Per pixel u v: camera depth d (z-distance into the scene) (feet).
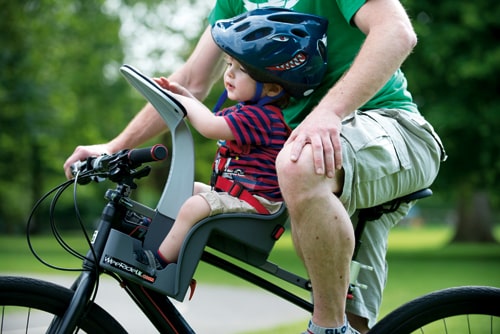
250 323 22.38
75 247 69.15
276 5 9.02
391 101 9.04
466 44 53.42
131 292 7.91
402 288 32.89
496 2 52.54
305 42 8.17
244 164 8.05
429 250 75.10
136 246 7.61
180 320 8.03
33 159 94.12
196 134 69.92
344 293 7.68
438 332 8.89
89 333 7.72
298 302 8.20
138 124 9.30
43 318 8.63
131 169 7.77
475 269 47.42
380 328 8.48
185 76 9.83
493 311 8.54
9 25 69.92
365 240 8.91
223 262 8.07
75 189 7.77
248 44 8.05
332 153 7.34
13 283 7.47
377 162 8.07
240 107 8.44
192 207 7.70
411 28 8.08
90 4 79.20
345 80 7.73
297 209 7.34
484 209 91.30
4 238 99.09
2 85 70.49
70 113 78.13
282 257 57.67
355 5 8.23
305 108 9.08
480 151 54.90
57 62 74.84
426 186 8.88
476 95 54.24
